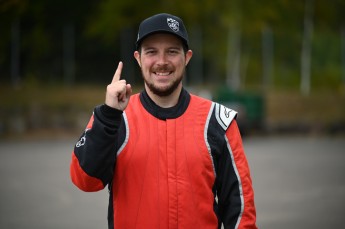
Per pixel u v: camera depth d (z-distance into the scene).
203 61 68.00
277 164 28.58
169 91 6.78
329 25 67.12
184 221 6.55
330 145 39.38
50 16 62.41
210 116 6.91
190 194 6.60
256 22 56.16
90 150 6.41
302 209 17.84
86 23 62.41
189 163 6.66
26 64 60.47
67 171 26.70
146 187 6.59
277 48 71.00
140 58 6.95
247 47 70.19
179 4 55.47
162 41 6.77
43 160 30.94
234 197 6.84
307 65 64.62
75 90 54.91
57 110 49.25
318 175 24.86
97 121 6.43
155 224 6.54
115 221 6.67
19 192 21.23
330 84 72.25
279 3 57.06
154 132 6.73
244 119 46.31
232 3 55.69
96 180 6.54
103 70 63.38
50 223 16.16
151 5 55.78
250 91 56.53
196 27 61.75
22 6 42.06
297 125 49.66
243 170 6.87
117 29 57.41
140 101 6.94
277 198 19.62
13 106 49.03
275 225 15.74
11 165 28.97
